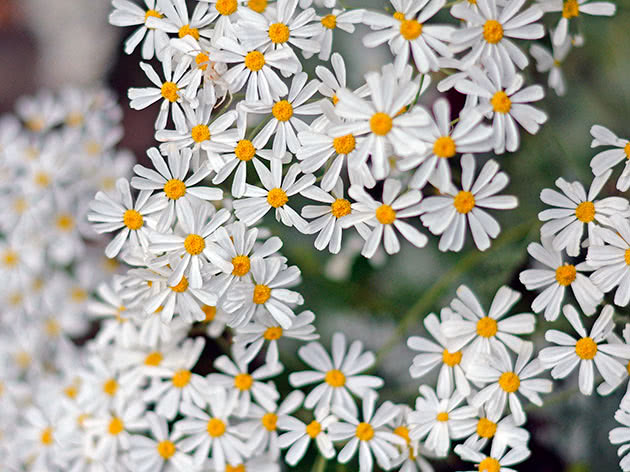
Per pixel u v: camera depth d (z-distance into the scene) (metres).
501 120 0.48
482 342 0.50
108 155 0.61
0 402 0.59
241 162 0.50
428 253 0.59
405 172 0.52
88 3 0.76
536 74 0.56
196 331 0.54
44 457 0.57
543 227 0.50
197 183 0.52
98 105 0.62
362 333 0.59
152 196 0.50
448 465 0.56
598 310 0.53
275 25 0.49
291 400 0.53
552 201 0.50
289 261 0.59
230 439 0.53
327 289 0.60
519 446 0.50
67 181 0.60
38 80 0.76
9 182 0.60
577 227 0.50
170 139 0.50
